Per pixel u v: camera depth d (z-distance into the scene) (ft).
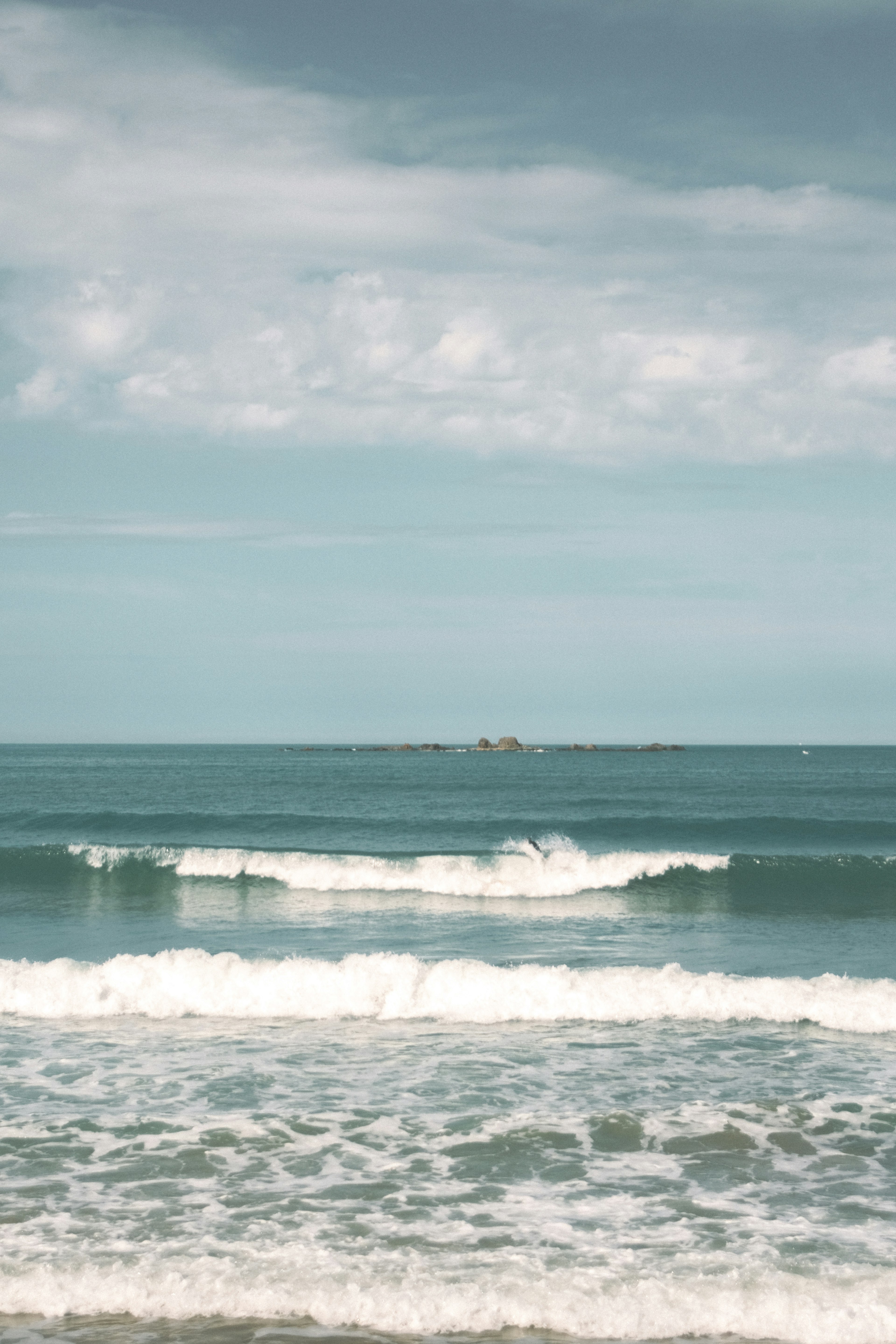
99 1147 23.29
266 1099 26.45
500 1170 22.13
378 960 37.22
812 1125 24.85
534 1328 16.15
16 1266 17.62
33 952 46.44
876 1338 15.87
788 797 184.75
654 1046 31.37
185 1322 16.30
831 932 52.49
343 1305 16.57
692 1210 20.17
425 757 594.24
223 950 46.65
